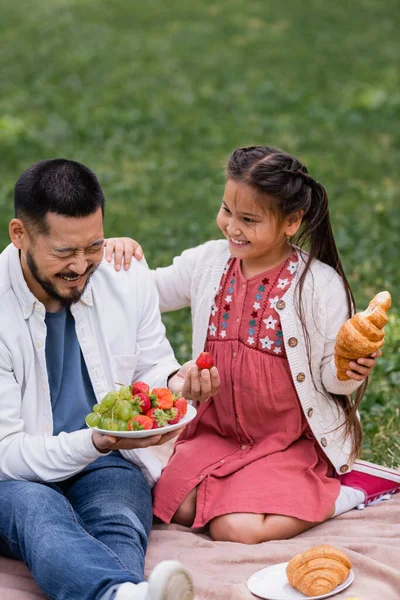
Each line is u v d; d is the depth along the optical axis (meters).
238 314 4.34
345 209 9.86
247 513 4.09
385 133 12.87
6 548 3.83
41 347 3.92
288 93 14.70
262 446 4.32
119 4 20.52
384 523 4.21
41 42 17.58
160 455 4.93
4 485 3.69
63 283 3.78
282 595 3.53
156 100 14.35
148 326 4.28
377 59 16.61
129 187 10.73
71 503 3.92
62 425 4.02
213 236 9.15
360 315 4.00
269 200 4.12
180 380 4.15
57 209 3.61
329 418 4.34
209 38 18.00
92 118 13.35
